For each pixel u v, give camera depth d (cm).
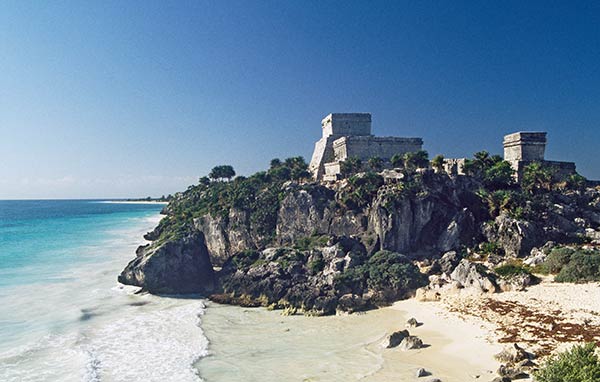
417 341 3303
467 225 6500
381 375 2834
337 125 10162
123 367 3048
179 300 5222
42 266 6794
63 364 3066
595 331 3144
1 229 13200
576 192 7788
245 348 3456
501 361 2856
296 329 3994
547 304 3875
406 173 6981
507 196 6544
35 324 3941
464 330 3544
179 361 3166
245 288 5322
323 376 2869
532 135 8456
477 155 8056
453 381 2667
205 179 13950
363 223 6569
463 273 4816
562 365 2162
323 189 7288
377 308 4619
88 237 11088
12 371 2927
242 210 7600
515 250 5875
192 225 8062
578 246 5691
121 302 4966
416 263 5766
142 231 12850
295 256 5772
